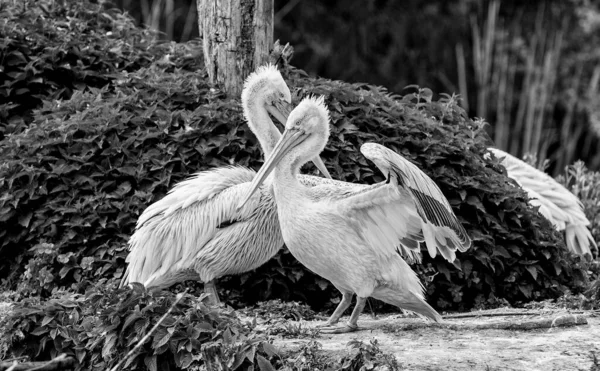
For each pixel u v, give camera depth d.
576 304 11.88
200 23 14.20
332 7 33.19
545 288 13.01
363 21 32.84
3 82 15.14
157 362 9.49
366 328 10.40
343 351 9.11
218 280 12.28
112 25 16.89
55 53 15.16
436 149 13.09
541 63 33.53
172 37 32.12
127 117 13.07
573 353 9.46
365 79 32.88
